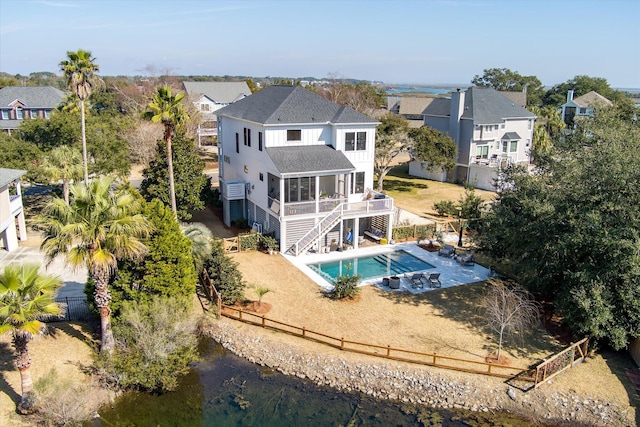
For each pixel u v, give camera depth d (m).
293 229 34.22
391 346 23.11
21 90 71.81
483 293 28.73
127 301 22.38
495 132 58.62
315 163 33.94
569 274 23.55
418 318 25.72
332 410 19.94
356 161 36.91
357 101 89.75
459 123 57.91
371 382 21.33
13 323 16.58
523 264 25.86
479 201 40.09
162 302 21.73
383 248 36.03
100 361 20.44
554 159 28.27
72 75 37.72
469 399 20.42
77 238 18.95
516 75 152.25
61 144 41.81
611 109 32.69
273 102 37.84
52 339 22.44
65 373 20.27
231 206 40.53
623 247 21.02
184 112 32.69
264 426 18.95
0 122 69.12
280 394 20.88
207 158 70.31
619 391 20.61
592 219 21.86
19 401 18.36
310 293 28.31
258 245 34.81
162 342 20.69
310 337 23.88
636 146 24.16
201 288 28.94
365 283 29.86
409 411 19.97
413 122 86.44
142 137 55.91
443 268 32.44
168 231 22.75
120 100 93.62
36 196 46.19
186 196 37.09
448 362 22.08
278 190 34.94
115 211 19.42
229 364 22.95
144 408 19.84
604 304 21.50
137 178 55.72
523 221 25.75
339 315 25.86
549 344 23.73
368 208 35.59
